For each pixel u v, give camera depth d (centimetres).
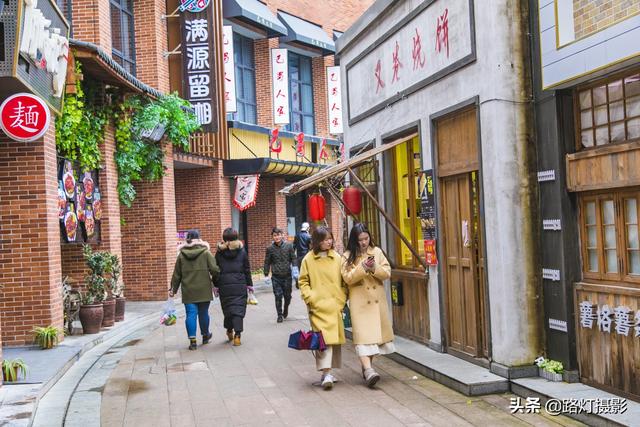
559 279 744
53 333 1109
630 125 662
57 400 809
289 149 2767
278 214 2786
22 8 877
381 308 838
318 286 834
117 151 1617
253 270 2644
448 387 804
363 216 1255
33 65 970
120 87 1568
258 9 2578
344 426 681
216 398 812
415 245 1052
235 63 2619
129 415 748
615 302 674
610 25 633
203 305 1169
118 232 1609
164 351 1123
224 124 2133
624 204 668
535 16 761
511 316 773
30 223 1138
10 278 1131
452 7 866
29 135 950
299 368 961
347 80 1300
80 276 1505
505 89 773
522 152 776
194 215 2320
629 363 657
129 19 1884
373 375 808
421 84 955
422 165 969
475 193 862
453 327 928
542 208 768
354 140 1270
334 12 3203
